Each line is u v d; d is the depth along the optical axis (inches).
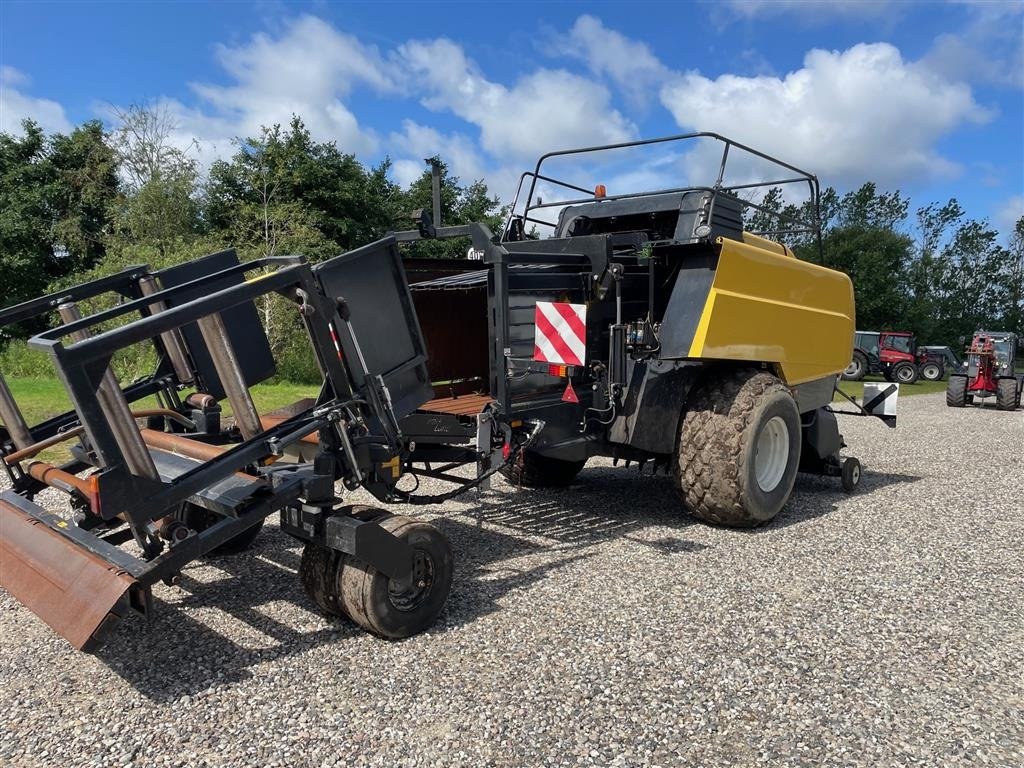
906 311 1638.8
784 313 224.7
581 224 254.5
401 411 152.9
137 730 105.5
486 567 176.2
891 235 1658.5
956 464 333.1
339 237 1221.7
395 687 117.6
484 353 242.5
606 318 202.5
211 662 126.8
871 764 98.7
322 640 135.6
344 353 138.3
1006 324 1971.0
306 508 134.6
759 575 171.3
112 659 128.2
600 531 209.0
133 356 561.3
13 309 146.0
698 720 108.8
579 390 197.5
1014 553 190.9
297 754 99.3
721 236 210.5
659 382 202.8
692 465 205.5
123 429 113.5
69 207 1155.9
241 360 177.5
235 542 183.3
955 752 101.7
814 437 255.3
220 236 939.3
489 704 112.5
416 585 138.2
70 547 121.0
